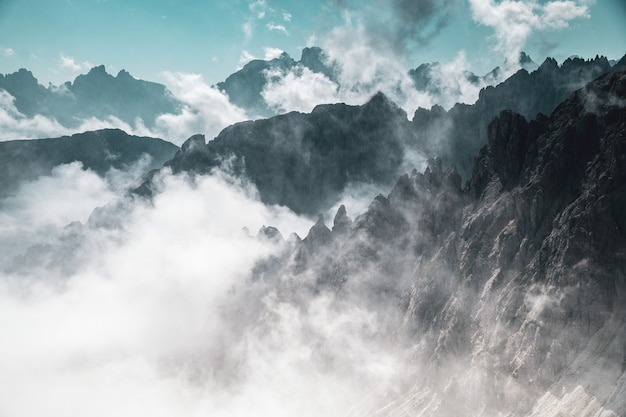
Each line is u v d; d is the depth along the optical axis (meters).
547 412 98.06
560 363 102.50
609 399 94.06
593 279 106.00
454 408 109.56
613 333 101.88
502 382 106.06
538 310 108.00
